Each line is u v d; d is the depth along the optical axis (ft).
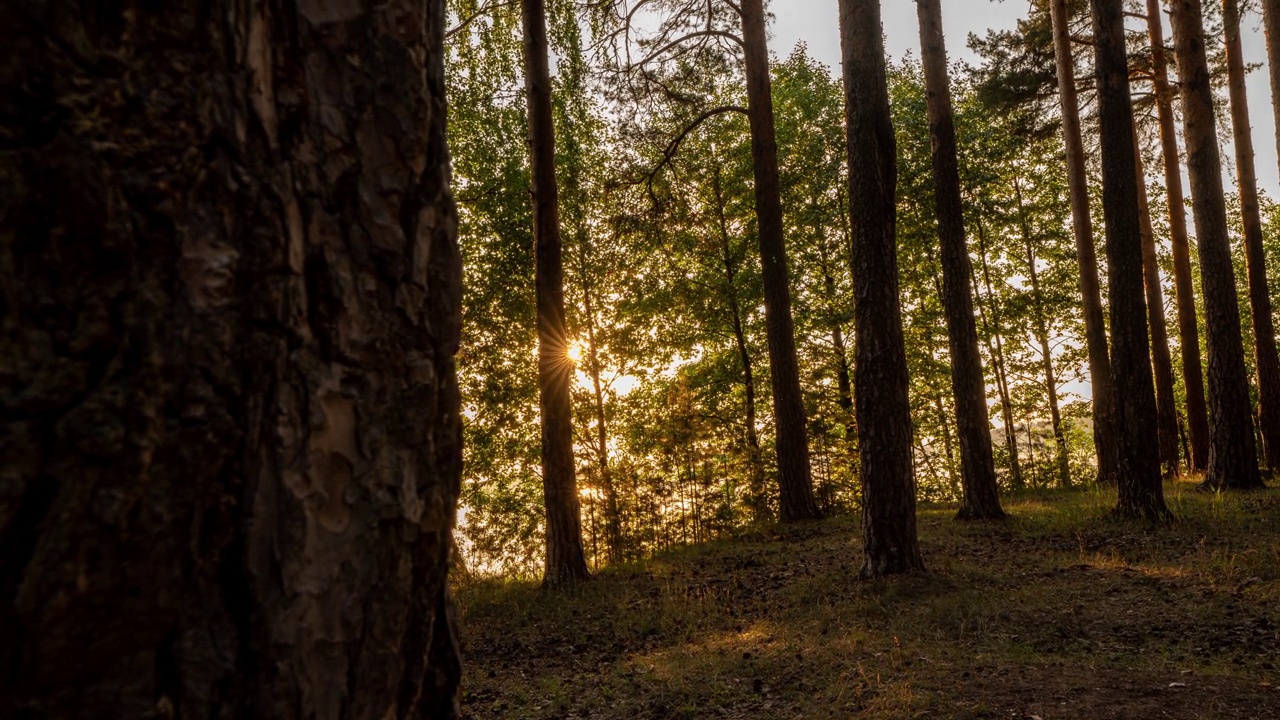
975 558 31.14
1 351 2.57
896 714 15.35
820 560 34.27
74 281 2.74
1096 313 52.95
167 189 2.96
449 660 4.10
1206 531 31.76
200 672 3.02
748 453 53.06
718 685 18.76
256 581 3.18
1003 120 69.21
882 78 28.27
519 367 54.44
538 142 35.14
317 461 3.38
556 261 35.27
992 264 80.38
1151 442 35.09
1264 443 50.70
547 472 35.47
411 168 3.82
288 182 3.35
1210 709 14.75
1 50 2.61
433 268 3.94
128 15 2.91
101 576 2.76
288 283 3.30
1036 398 83.20
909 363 71.82
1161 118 57.62
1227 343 42.96
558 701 19.13
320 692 3.37
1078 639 20.17
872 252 27.96
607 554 49.67
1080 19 57.31
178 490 2.95
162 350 2.92
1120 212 35.27
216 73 3.13
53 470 2.66
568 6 38.29
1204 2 49.21
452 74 43.62
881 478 27.86
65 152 2.72
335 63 3.56
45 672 2.64
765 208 48.70
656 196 49.47
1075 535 33.91
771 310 49.26
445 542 4.03
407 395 3.77
